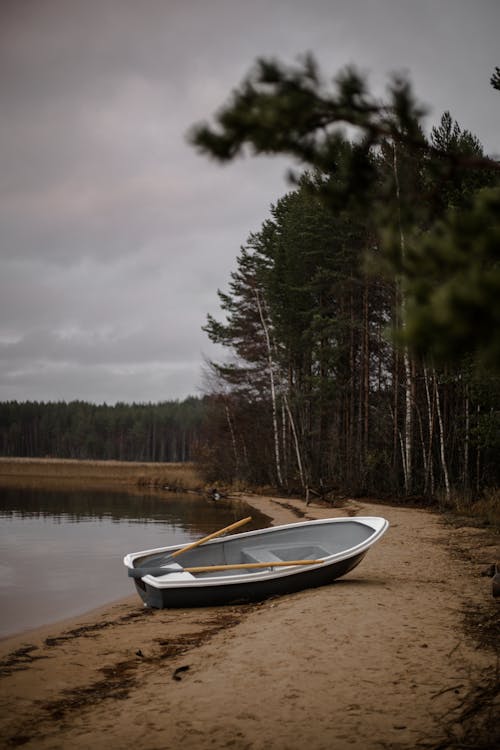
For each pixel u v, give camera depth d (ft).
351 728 13.65
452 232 8.77
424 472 82.89
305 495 98.17
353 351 99.96
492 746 12.30
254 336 121.70
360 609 23.99
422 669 17.19
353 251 89.61
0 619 28.60
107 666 20.18
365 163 10.65
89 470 193.16
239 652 19.71
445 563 36.37
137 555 30.01
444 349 7.64
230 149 9.25
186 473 156.66
